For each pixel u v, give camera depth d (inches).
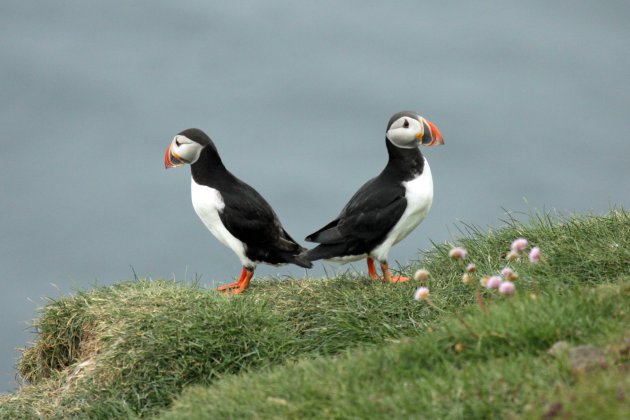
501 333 358.9
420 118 533.3
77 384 463.2
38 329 533.3
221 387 387.2
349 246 526.9
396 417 321.7
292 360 443.8
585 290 390.6
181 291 504.4
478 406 318.0
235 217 545.0
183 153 561.3
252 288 549.3
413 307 471.2
